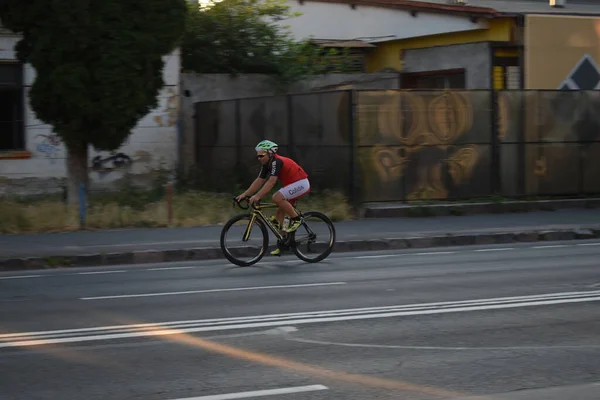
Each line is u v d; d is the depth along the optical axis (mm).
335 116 22781
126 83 19812
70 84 19375
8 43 26125
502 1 36625
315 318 10117
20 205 22078
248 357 8180
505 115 24078
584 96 25031
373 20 34656
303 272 14547
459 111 23484
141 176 28250
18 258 15758
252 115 26500
